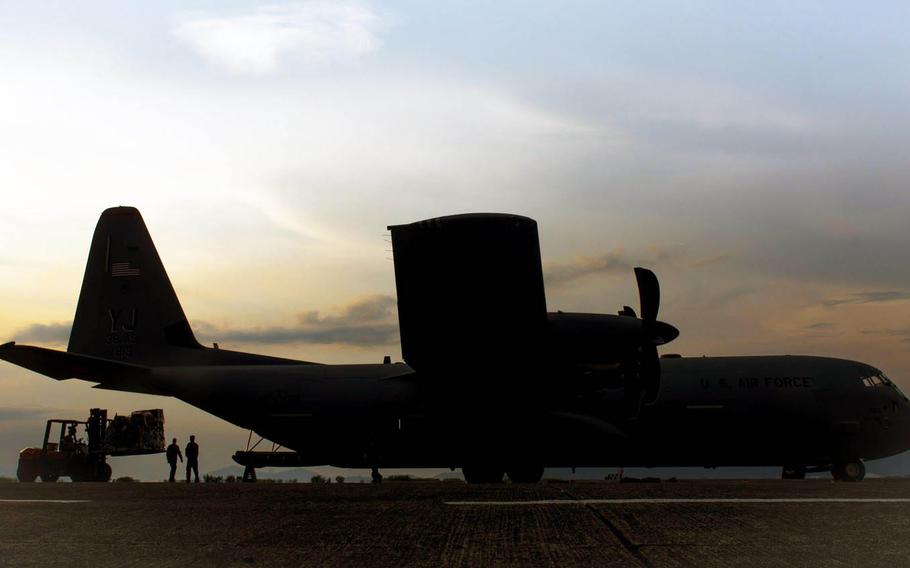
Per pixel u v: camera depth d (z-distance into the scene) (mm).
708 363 22188
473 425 19469
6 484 17688
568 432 20078
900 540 7262
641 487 14320
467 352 17406
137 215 26078
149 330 25172
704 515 9016
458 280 16359
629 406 19109
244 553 6742
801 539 7332
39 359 22906
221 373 23516
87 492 13062
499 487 14820
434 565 6250
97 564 6277
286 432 22594
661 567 6117
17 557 6574
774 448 21703
